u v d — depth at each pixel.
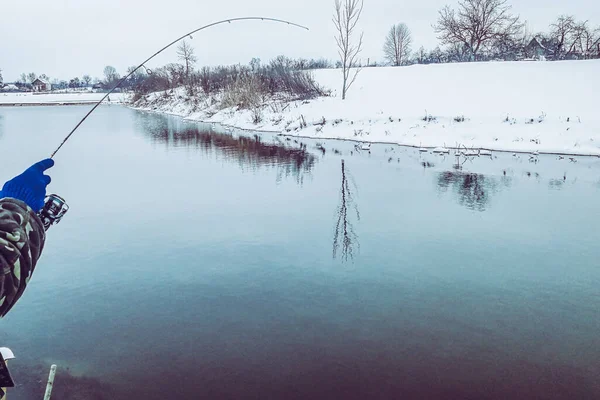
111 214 8.88
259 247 7.04
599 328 4.70
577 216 8.38
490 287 5.64
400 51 52.50
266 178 12.02
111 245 7.21
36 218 1.18
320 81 30.67
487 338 4.52
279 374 3.97
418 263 6.37
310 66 41.22
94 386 3.80
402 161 14.20
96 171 13.20
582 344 4.41
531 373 3.97
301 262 6.44
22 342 4.51
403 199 9.67
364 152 16.14
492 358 4.18
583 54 39.25
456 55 43.97
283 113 25.77
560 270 6.11
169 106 44.22
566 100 18.17
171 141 20.20
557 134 15.73
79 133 23.41
